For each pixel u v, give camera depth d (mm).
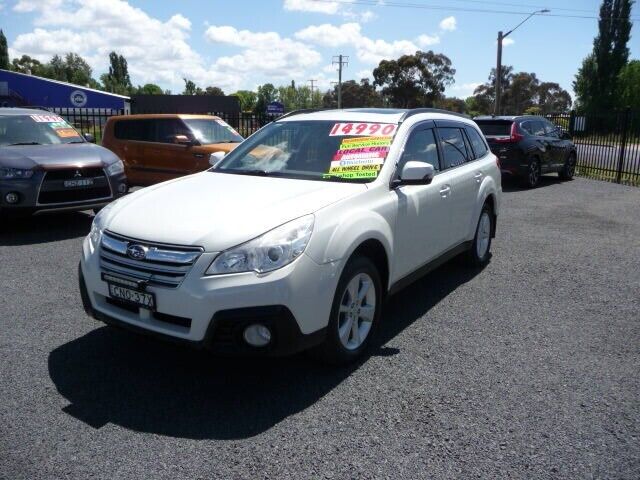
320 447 2924
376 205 3996
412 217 4441
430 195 4738
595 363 3941
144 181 11125
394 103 65000
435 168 5055
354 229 3660
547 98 84125
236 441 2969
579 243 7609
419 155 4816
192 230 3344
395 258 4277
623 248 7336
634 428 3131
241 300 3148
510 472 2738
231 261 3193
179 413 3234
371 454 2867
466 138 5953
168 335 3291
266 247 3230
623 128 14883
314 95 80250
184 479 2662
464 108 80625
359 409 3295
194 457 2830
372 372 3760
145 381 3609
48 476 2666
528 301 5238
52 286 5457
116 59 117438
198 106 57969
